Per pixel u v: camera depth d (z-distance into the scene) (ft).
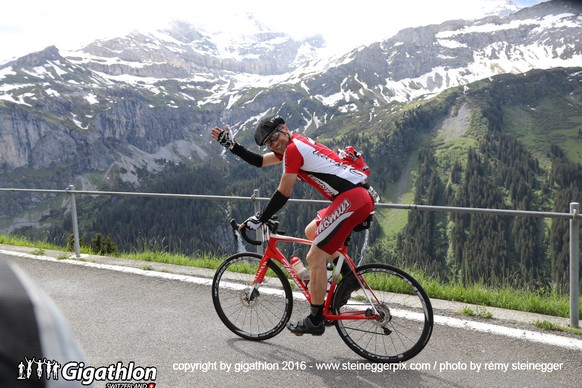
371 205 12.93
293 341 14.66
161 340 14.73
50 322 2.61
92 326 15.87
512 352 13.48
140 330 15.51
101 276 21.56
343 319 13.43
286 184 12.89
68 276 21.75
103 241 79.56
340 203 12.62
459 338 14.37
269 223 14.20
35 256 25.86
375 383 12.11
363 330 13.47
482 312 16.11
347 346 14.28
